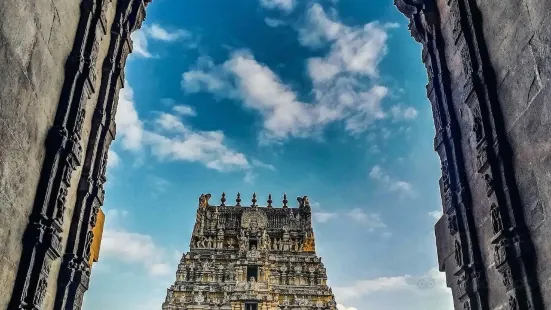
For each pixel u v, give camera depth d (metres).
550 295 10.46
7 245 10.34
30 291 11.10
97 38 15.10
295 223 64.75
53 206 12.05
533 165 11.31
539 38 11.04
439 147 17.33
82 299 14.86
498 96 13.23
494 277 13.38
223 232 63.31
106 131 16.75
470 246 14.64
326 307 55.75
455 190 15.91
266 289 55.78
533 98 11.34
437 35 18.22
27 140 11.16
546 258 10.68
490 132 13.09
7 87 10.02
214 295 56.03
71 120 13.22
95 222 15.83
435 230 18.33
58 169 12.52
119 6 18.36
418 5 19.34
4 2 9.65
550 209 10.52
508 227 11.90
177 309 54.25
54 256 12.23
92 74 14.52
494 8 13.62
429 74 18.70
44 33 11.92
